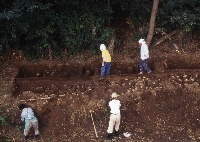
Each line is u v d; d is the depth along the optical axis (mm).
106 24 12883
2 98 10820
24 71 12352
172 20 12375
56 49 12625
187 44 13086
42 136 10133
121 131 10281
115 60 12664
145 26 13039
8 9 10227
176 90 11180
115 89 11195
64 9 11797
